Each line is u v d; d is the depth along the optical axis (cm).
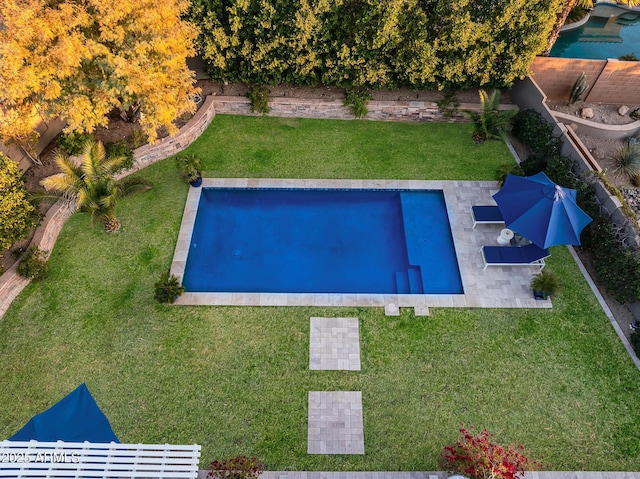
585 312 1495
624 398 1319
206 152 1931
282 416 1262
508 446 1223
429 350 1397
